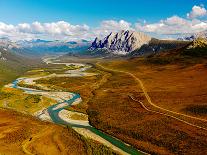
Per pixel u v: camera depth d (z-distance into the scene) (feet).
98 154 350.23
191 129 444.14
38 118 532.32
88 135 443.73
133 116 522.06
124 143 419.33
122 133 451.12
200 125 458.09
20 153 335.88
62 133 413.59
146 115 522.88
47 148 358.23
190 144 395.96
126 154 377.09
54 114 568.41
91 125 504.02
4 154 328.49
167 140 412.77
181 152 379.14
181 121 481.05
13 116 476.54
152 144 408.46
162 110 545.03
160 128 455.63
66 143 377.50
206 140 401.49
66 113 574.97
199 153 371.15
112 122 499.10
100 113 556.92
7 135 387.34
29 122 450.71
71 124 505.25
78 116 554.05
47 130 419.74
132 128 464.24
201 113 508.94
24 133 396.57
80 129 476.95
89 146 372.17
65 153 347.15
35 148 354.74
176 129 446.60
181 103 578.25
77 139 394.32
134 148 401.90
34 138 385.09
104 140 428.15
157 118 502.79
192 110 527.81
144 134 437.99
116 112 555.28
